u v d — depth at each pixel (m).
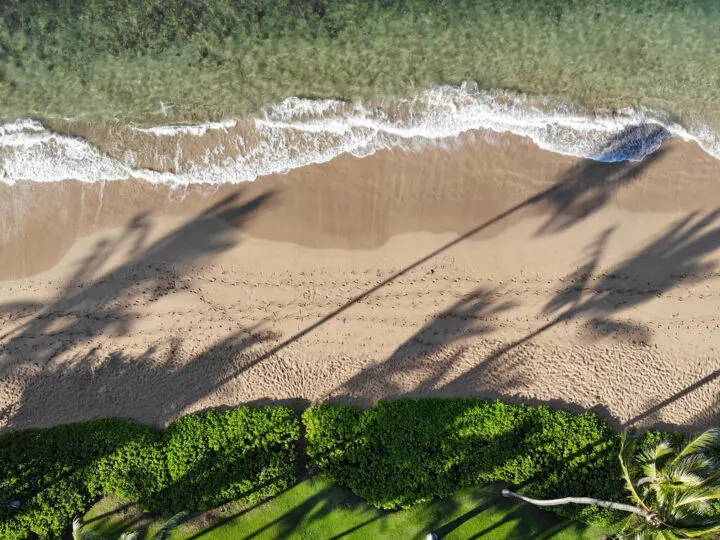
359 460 18.27
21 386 18.69
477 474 18.20
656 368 19.06
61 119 19.94
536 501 17.11
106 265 19.09
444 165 19.61
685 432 18.73
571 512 18.03
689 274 19.23
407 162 19.62
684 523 13.91
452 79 20.27
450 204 19.41
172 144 19.80
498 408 18.52
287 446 18.31
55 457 18.23
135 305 19.00
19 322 18.91
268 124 19.94
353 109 20.05
